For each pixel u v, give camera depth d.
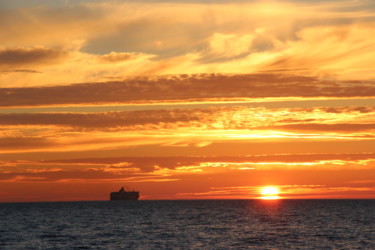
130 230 127.69
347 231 119.75
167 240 102.56
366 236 107.88
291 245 92.94
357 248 88.50
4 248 93.38
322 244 94.06
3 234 120.31
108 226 142.88
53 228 137.75
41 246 95.50
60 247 93.62
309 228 129.00
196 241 100.31
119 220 171.62
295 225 139.75
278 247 90.38
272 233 115.94
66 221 169.88
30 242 102.25
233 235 112.00
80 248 91.62
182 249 88.75
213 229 128.12
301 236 108.44
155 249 89.12
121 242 99.75
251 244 94.69
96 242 100.44
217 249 88.25
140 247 91.81
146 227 137.38
